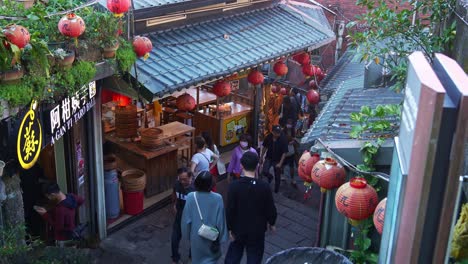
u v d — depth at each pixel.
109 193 8.61
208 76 8.33
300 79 14.63
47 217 6.96
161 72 7.90
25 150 5.05
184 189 7.06
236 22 10.62
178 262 7.66
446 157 2.28
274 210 6.11
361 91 8.98
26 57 4.80
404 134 2.73
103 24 6.27
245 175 6.05
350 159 5.53
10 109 4.69
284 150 10.02
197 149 8.66
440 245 2.39
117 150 9.95
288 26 11.28
